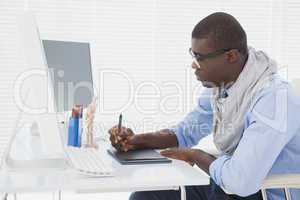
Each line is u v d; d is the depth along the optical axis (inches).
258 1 128.7
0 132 118.3
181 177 49.6
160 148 71.2
